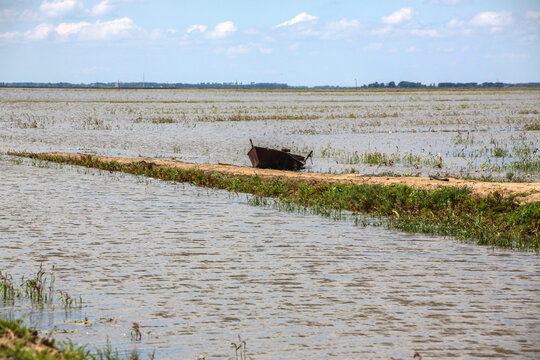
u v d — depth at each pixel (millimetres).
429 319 14227
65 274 17703
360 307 15062
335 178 38562
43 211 28109
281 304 15227
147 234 23641
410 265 19328
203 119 99438
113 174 43094
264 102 185000
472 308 15062
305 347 12508
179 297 15703
